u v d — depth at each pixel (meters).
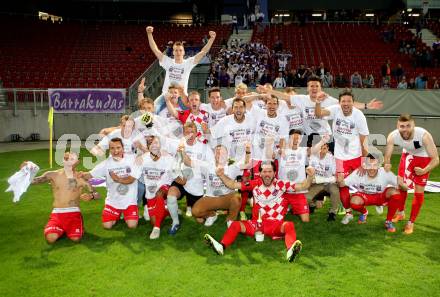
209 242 5.04
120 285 4.23
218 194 6.08
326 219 6.59
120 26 27.25
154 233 5.71
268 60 20.03
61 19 32.91
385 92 15.73
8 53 21.69
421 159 6.05
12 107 16.56
